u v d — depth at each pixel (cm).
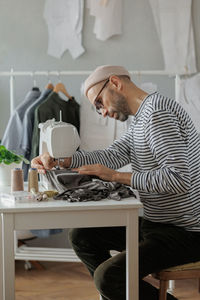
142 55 337
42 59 342
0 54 344
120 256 180
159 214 191
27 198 178
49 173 198
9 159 221
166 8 327
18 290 281
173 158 175
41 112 285
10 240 169
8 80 343
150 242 181
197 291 278
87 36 338
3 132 345
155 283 296
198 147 188
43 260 329
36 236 330
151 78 337
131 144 206
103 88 196
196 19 328
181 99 302
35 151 283
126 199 179
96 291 278
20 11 340
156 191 179
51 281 297
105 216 171
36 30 340
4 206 169
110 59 338
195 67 327
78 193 177
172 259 179
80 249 209
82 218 171
